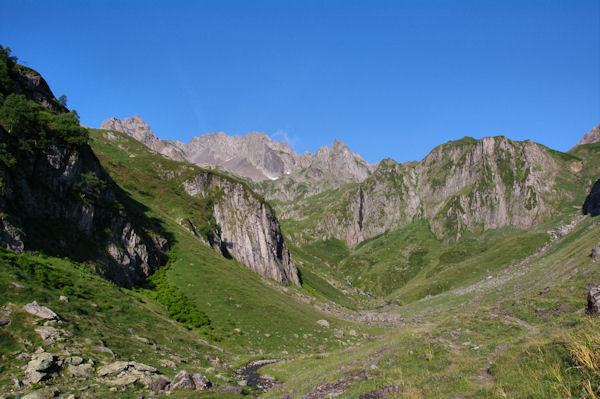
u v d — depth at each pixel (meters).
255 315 70.88
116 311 42.12
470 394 15.84
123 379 26.11
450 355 24.00
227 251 122.50
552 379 13.67
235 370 43.03
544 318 32.03
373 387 21.58
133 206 88.06
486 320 31.19
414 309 139.12
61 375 23.98
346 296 175.75
